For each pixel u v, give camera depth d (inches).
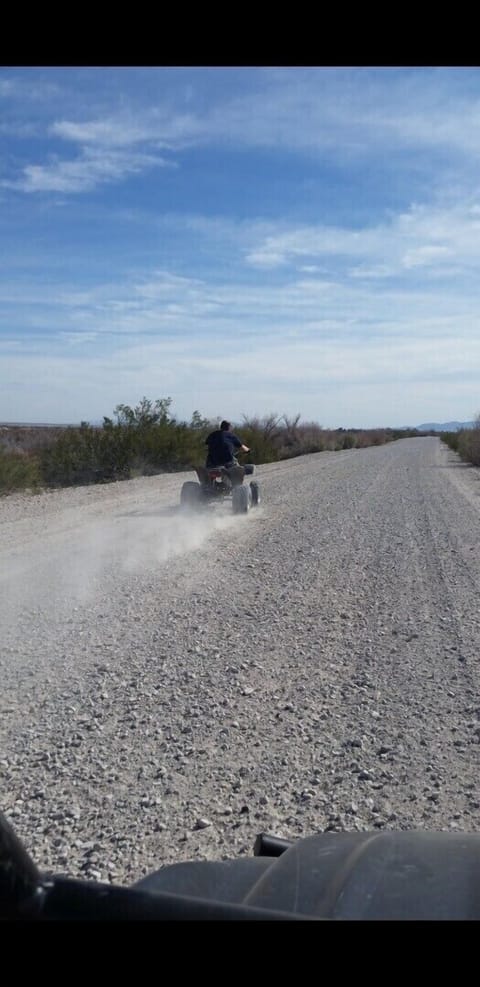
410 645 343.3
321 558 551.5
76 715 257.1
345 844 121.3
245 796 205.8
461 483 1210.6
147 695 276.2
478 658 323.6
